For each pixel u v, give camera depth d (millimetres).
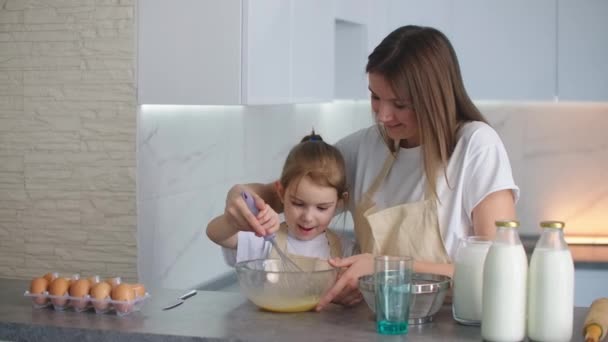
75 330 1856
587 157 4395
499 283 1731
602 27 4059
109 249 2809
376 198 2246
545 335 1736
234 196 2143
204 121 3252
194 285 3223
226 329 1844
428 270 2008
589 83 4086
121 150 2777
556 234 1750
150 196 2861
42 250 2855
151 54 2756
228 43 2707
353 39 4035
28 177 2854
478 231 2043
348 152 2398
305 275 1950
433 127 2051
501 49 4098
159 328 1852
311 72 3369
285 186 2350
